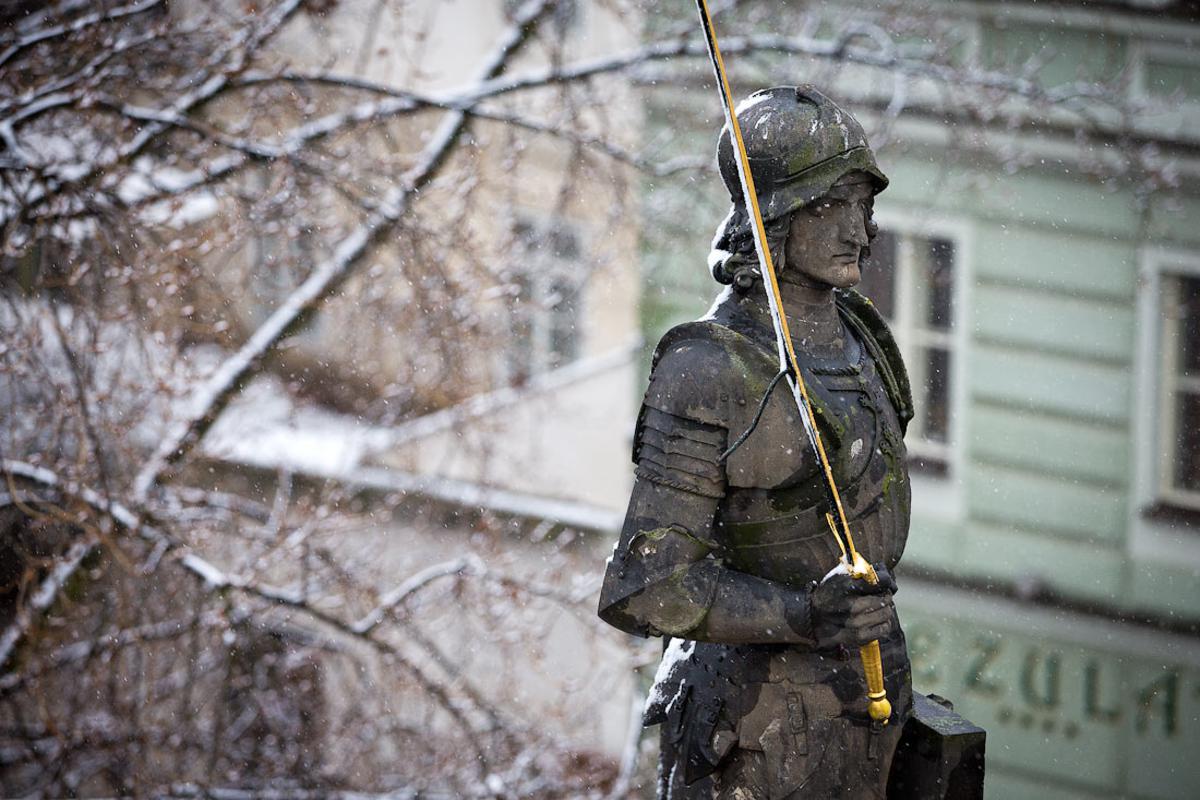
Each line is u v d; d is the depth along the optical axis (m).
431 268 17.77
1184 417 21.66
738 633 5.91
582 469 23.67
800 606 5.86
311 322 20.14
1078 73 21.19
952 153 21.12
